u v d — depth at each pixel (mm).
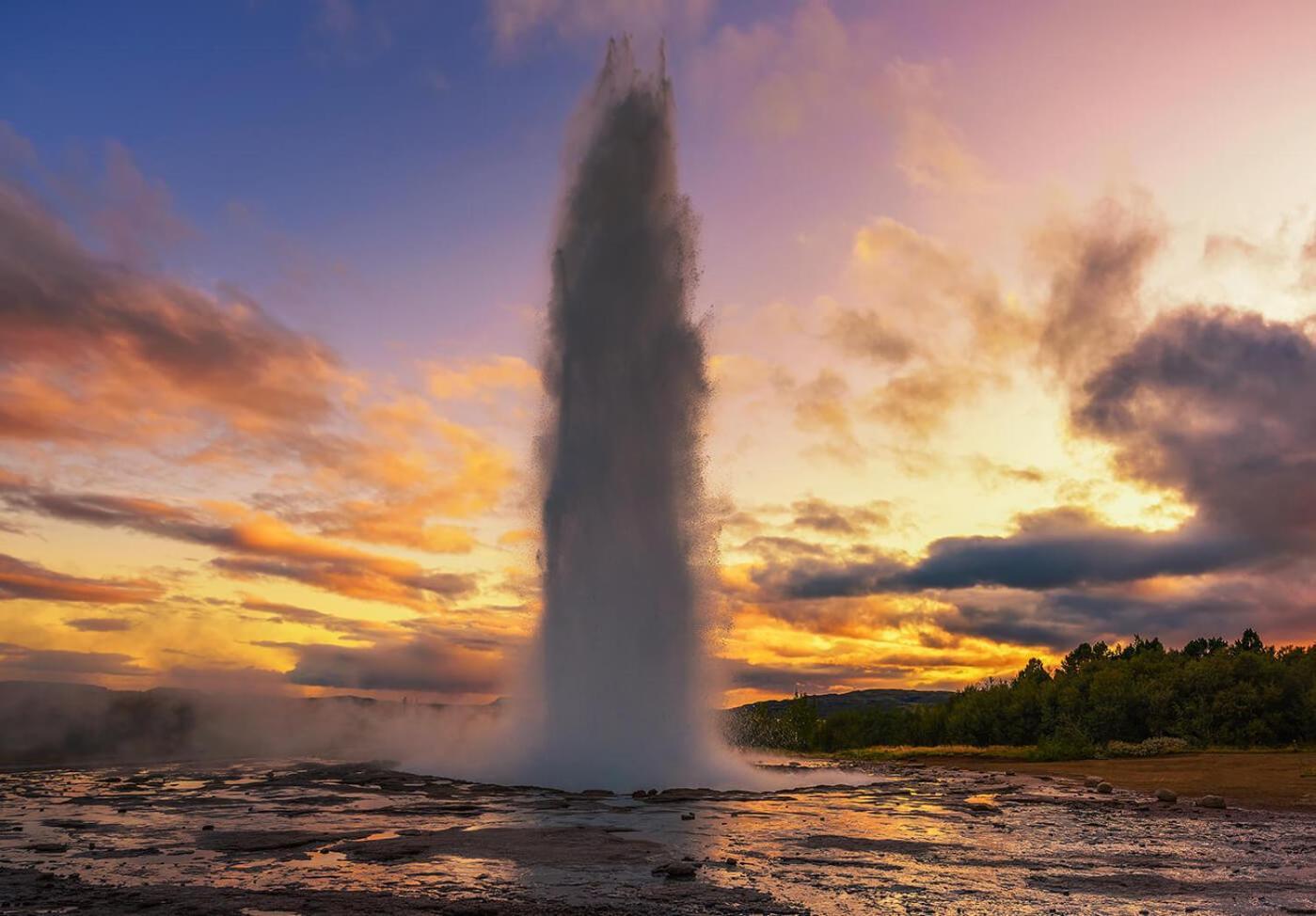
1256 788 27766
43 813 20156
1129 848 15578
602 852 14508
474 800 22344
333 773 30719
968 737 83688
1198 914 10438
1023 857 14555
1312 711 59469
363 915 10094
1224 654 70188
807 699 96250
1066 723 67375
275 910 10328
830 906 10742
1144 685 70188
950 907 10758
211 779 30016
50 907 10539
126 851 14680
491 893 11312
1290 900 11242
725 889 11688
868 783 30375
